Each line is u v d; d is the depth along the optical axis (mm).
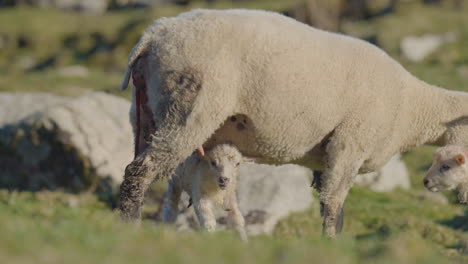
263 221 18750
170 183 15016
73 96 40281
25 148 23594
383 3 60812
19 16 72938
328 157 13617
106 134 23734
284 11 61969
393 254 8680
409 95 14188
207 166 13586
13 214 10023
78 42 63312
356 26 56000
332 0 60312
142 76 12945
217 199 13789
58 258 6707
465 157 14586
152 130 13164
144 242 8047
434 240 17984
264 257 7926
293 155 13617
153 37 12680
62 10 77375
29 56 61750
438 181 14930
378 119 13547
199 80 12266
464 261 12555
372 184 24609
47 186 23109
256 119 12719
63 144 23109
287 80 12477
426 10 58938
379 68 13539
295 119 12852
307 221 19328
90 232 8109
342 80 13062
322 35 13219
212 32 12352
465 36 52531
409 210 21609
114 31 63938
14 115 26672
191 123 12422
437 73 45094
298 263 7672
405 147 14836
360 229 19375
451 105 14586
